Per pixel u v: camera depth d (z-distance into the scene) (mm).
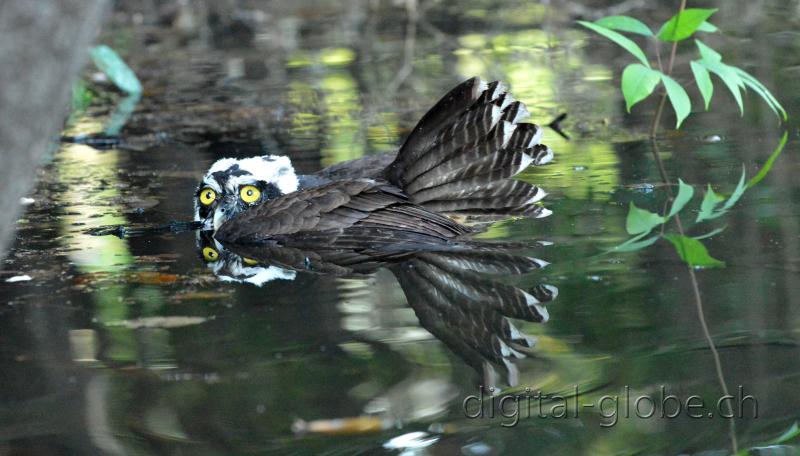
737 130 13969
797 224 9906
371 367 7129
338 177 11055
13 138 4230
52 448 6145
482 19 24641
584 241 9727
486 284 8727
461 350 7375
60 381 7078
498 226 10359
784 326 7539
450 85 18250
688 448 6004
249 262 9656
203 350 7543
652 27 22219
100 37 24219
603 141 13883
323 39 23156
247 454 6012
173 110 17219
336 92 18094
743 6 23406
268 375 7066
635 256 9227
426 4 26781
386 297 8531
